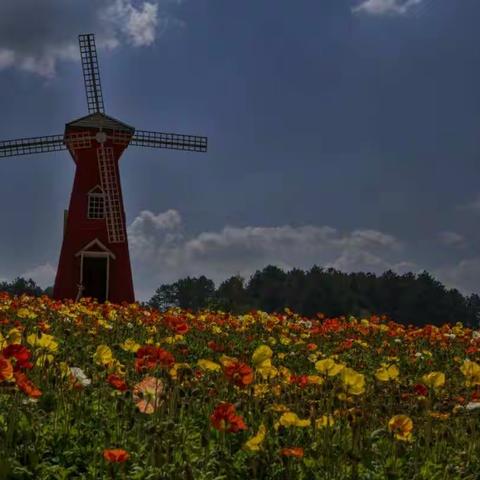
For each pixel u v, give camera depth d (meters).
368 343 20.31
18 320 18.05
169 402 9.53
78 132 43.75
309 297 167.50
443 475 8.41
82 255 42.66
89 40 46.09
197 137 48.12
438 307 174.38
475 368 10.27
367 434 9.25
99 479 7.59
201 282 198.38
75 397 9.63
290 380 9.96
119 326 19.27
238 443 8.80
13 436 8.18
